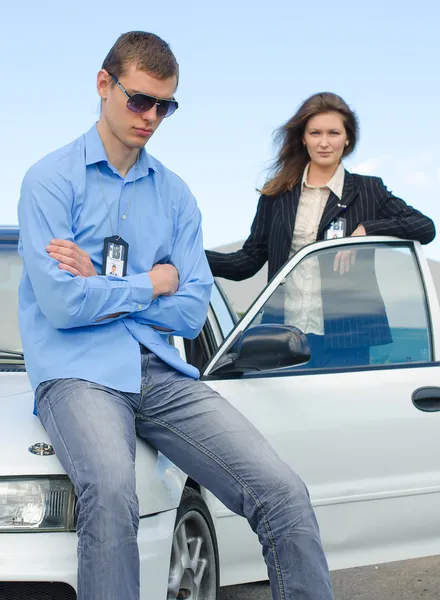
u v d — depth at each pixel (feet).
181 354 13.60
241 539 13.53
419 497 14.30
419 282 15.08
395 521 14.17
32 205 11.02
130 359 11.11
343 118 15.72
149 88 11.10
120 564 9.62
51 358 10.94
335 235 15.62
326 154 15.70
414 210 15.67
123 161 11.57
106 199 11.46
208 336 14.43
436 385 14.58
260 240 16.47
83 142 11.52
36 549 10.24
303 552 10.39
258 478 10.59
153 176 11.92
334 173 15.92
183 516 12.10
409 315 14.87
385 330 14.58
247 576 13.67
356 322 14.40
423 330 14.89
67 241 10.93
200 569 12.73
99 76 11.36
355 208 15.78
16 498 10.42
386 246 14.94
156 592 11.03
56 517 10.43
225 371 13.17
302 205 15.99
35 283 10.82
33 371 11.05
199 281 11.89
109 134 11.42
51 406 10.66
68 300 10.66
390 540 14.25
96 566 9.59
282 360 12.42
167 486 11.49
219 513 13.32
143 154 11.82
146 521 11.08
